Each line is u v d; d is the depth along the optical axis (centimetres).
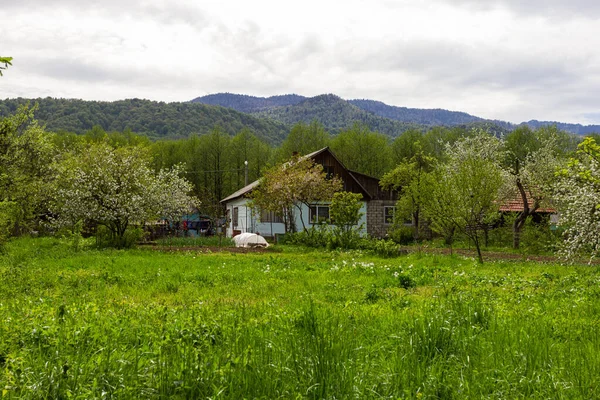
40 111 14262
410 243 3800
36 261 2014
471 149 3781
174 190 3662
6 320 728
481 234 3275
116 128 14788
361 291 1278
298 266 1909
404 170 4184
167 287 1302
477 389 527
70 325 700
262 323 774
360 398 486
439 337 665
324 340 591
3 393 447
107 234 2941
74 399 444
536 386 537
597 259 2398
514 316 895
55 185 2723
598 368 588
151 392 474
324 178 3712
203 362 521
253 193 3425
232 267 1844
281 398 474
